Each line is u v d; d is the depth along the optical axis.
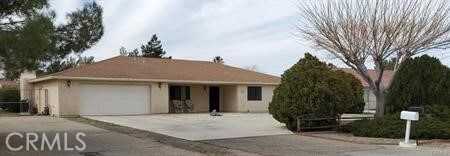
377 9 20.12
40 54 12.75
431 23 20.11
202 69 36.28
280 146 14.87
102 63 32.12
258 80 35.81
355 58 20.38
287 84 19.69
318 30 20.94
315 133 18.70
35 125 21.20
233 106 35.28
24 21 12.80
